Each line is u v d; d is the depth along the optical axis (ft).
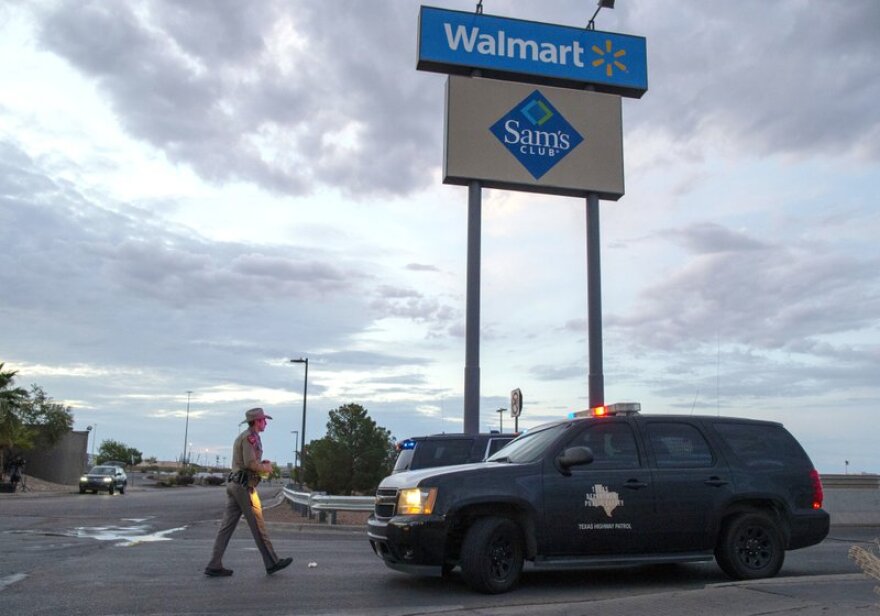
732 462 28.73
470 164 67.67
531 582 28.19
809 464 29.94
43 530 50.03
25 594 25.04
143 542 42.39
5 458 140.67
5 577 28.53
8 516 62.64
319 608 23.00
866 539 47.50
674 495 27.50
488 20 71.00
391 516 27.17
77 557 34.68
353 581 28.04
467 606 22.75
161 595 24.98
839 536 50.57
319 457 108.99
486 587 25.25
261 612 22.40
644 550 27.09
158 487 202.18
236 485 29.37
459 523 26.40
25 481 141.08
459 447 43.50
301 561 33.94
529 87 70.44
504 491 25.88
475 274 66.69
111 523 57.67
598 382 67.67
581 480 26.84
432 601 24.22
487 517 26.05
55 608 22.80
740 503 28.58
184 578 28.60
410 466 43.09
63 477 169.99
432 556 25.32
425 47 69.00
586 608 21.77
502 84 69.87
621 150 71.51
